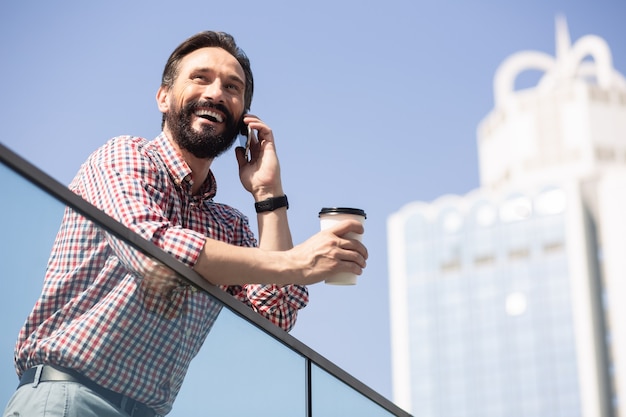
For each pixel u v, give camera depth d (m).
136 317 1.51
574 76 42.09
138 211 1.77
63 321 1.42
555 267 39.56
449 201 42.91
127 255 1.51
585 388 37.44
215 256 1.74
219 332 1.64
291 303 2.15
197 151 2.03
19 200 1.32
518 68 43.53
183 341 1.58
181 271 1.59
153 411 1.53
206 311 1.63
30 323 1.36
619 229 39.16
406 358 41.41
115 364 1.48
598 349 37.91
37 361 1.37
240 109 2.13
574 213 40.09
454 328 40.91
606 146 41.09
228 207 2.15
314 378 1.90
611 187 40.38
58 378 1.41
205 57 2.12
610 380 37.34
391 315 42.06
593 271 38.88
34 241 1.35
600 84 41.91
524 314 39.00
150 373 1.53
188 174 1.99
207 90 2.08
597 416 36.53
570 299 38.88
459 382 40.44
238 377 1.67
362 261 1.93
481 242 41.75
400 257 43.16
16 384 1.33
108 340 1.47
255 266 1.77
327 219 1.96
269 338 1.77
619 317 38.09
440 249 42.69
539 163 41.53
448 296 41.44
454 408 40.03
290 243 2.17
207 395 1.60
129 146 1.91
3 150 1.27
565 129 41.34
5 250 1.29
